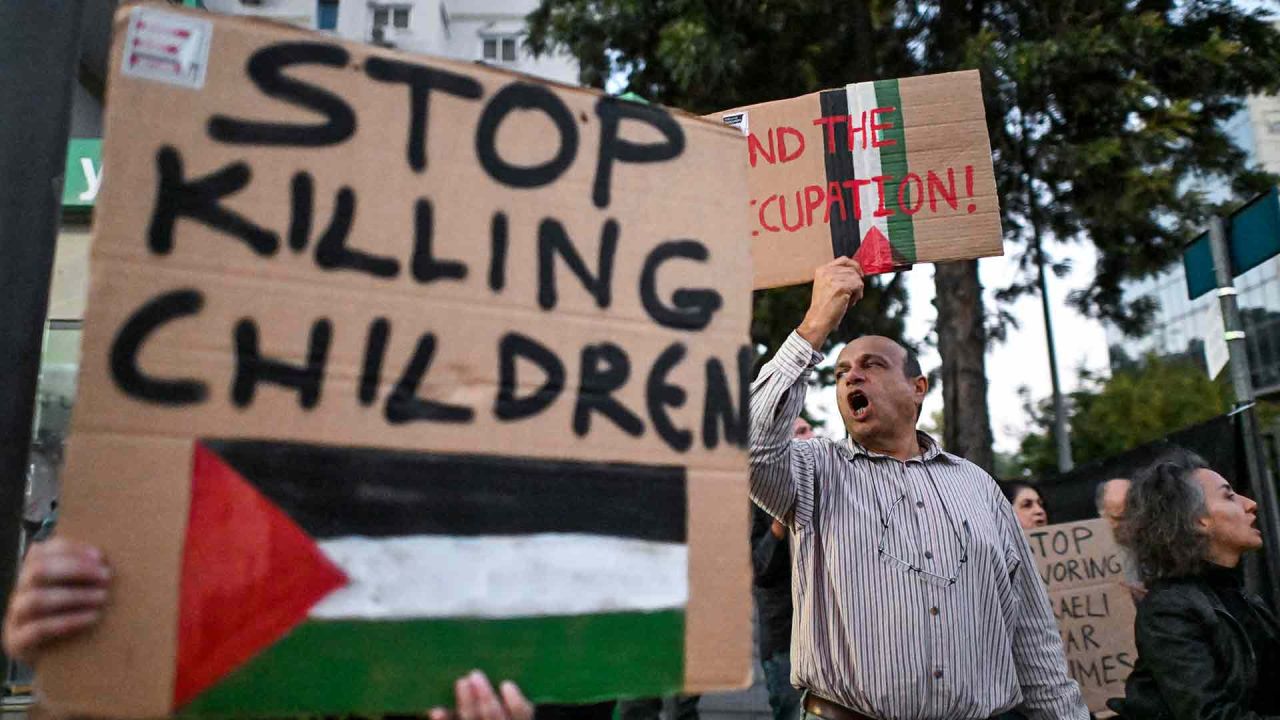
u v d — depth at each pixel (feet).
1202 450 14.88
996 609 9.02
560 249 5.97
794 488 9.17
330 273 5.37
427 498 5.36
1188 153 32.76
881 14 34.19
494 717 5.21
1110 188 30.37
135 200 5.03
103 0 18.29
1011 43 30.71
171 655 4.77
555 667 5.49
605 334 5.99
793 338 9.02
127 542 4.76
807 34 32.99
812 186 10.11
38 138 6.86
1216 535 10.40
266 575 4.99
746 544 6.12
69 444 4.73
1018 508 16.46
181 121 5.18
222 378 5.05
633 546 5.81
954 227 9.91
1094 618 15.56
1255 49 31.60
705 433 6.15
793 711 14.96
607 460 5.84
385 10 113.09
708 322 6.30
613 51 32.83
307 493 5.13
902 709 8.46
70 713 4.58
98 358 4.83
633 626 5.72
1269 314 89.56
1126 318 36.63
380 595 5.19
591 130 6.21
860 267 9.52
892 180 10.03
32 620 4.56
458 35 121.08
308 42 5.53
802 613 9.22
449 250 5.66
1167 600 10.10
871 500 9.20
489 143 5.90
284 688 4.95
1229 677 9.62
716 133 6.61
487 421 5.57
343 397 5.28
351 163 5.52
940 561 8.85
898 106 10.18
